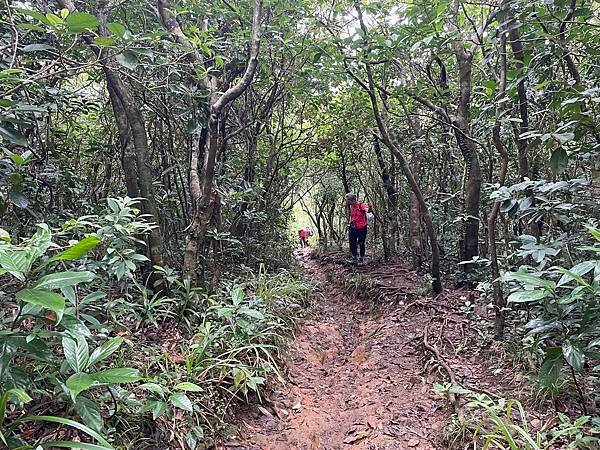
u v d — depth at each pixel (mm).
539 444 2166
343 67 5547
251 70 4223
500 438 2439
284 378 3850
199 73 3959
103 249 3279
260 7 4562
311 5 6055
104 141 5777
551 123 3545
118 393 2279
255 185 7035
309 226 19250
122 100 4086
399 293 6270
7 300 2223
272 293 5371
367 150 9688
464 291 5770
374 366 4289
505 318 4199
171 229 5781
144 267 4188
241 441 2855
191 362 3000
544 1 3020
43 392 2082
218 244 5859
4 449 1509
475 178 5660
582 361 2068
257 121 7246
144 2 4883
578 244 3076
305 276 8359
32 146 4215
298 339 4938
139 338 3451
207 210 4543
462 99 5609
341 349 5070
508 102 3650
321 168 12281
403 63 6520
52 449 2002
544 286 2014
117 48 2879
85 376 1645
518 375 3242
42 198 4031
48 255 2629
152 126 6305
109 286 3639
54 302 1390
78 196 4914
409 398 3480
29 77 2684
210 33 5047
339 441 3045
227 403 3049
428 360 3994
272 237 8562
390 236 9453
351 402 3658
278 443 2939
